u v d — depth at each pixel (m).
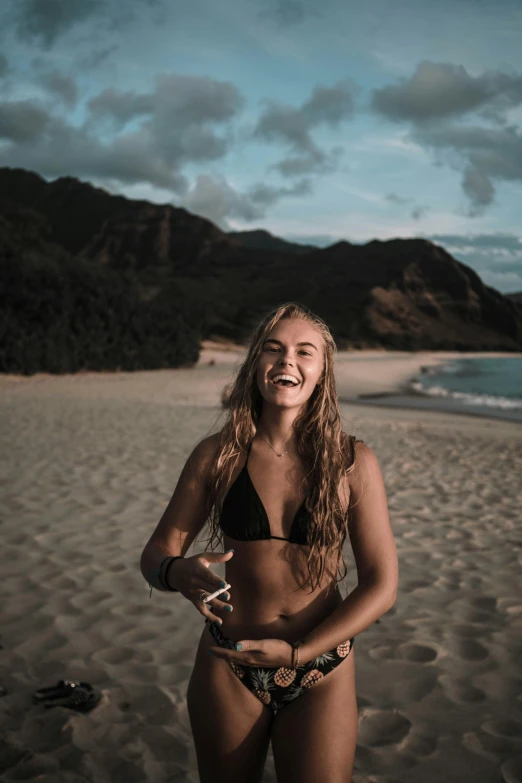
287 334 1.72
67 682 3.00
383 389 33.88
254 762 1.68
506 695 3.02
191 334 42.06
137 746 2.58
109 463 8.28
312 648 1.55
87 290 34.56
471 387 38.47
